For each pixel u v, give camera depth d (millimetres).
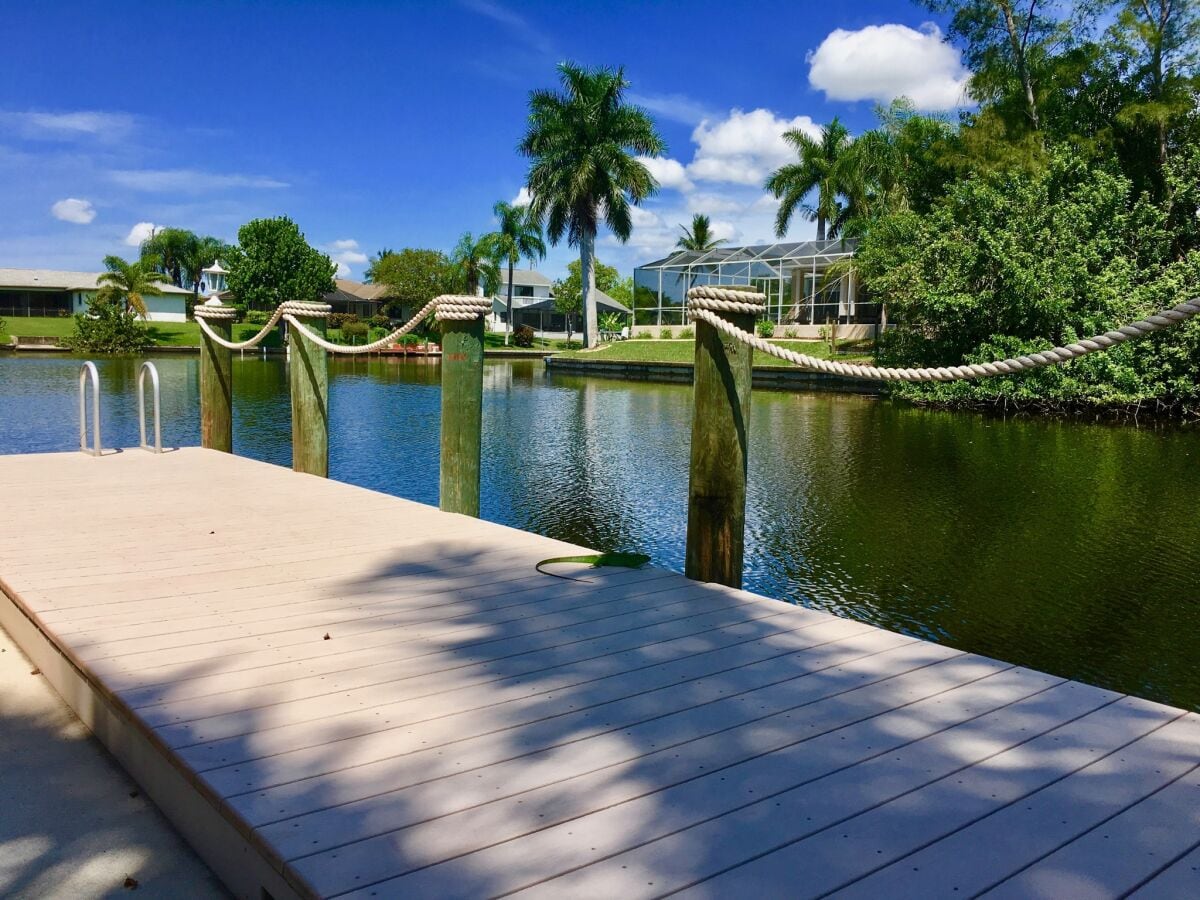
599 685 2652
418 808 1905
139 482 6434
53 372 27203
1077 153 21500
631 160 39500
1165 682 4379
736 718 2424
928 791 2025
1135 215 18812
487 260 57656
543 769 2102
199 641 2977
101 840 2123
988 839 1828
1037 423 16516
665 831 1839
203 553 4309
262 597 3555
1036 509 8336
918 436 14094
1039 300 17484
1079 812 1938
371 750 2180
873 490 9266
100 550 4324
